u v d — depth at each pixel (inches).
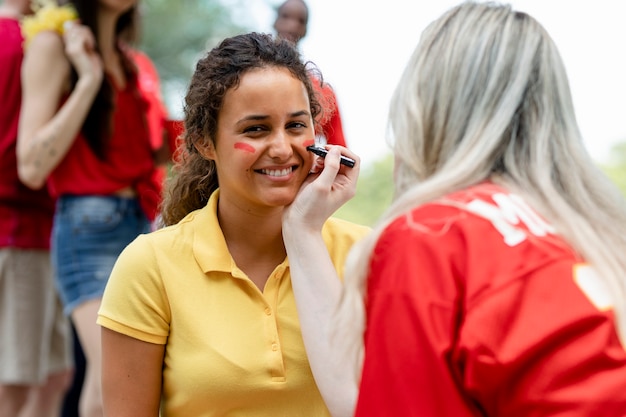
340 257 108.2
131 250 105.0
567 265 78.8
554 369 74.4
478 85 87.5
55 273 183.9
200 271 103.3
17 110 194.5
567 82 89.4
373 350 79.1
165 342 103.7
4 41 193.9
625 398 73.2
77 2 186.7
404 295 78.2
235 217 105.7
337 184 101.7
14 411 201.5
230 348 100.4
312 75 112.9
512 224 80.8
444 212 81.8
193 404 101.0
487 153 86.0
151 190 189.8
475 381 75.0
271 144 101.1
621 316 77.3
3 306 195.5
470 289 76.9
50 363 206.7
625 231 86.0
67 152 181.8
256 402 100.5
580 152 87.7
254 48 103.2
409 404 75.9
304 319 95.2
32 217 197.6
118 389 104.3
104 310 103.9
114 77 187.0
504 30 88.9
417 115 88.4
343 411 88.9
